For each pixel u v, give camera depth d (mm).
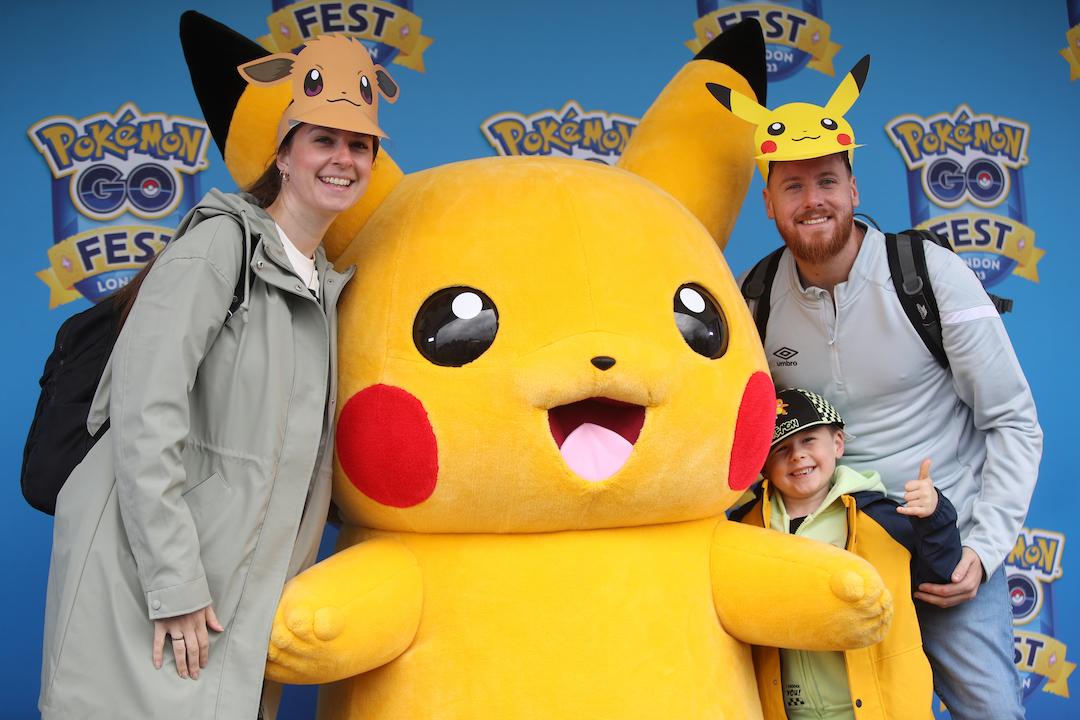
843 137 2832
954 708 2963
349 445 2465
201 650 2137
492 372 2359
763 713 2805
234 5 3797
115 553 2137
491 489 2373
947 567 2705
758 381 2668
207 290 2180
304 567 2447
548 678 2383
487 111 3949
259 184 2475
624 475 2391
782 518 2900
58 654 2098
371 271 2561
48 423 2309
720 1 4098
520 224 2500
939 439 2951
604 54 4027
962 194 4199
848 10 4168
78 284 3664
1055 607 4098
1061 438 4160
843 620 2469
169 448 2080
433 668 2424
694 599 2557
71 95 3682
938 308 2832
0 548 3559
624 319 2422
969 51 4242
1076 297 4242
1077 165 4297
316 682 2307
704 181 3027
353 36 3869
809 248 2859
